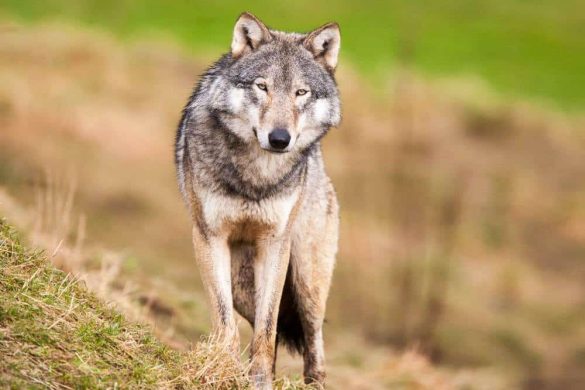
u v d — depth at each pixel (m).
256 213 13.34
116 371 10.55
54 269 12.14
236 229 13.53
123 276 20.72
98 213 35.94
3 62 50.28
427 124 58.03
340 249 42.22
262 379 13.10
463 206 50.25
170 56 56.62
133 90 51.12
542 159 58.59
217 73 13.90
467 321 37.19
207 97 13.51
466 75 67.19
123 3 68.19
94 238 31.19
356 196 48.62
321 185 15.04
